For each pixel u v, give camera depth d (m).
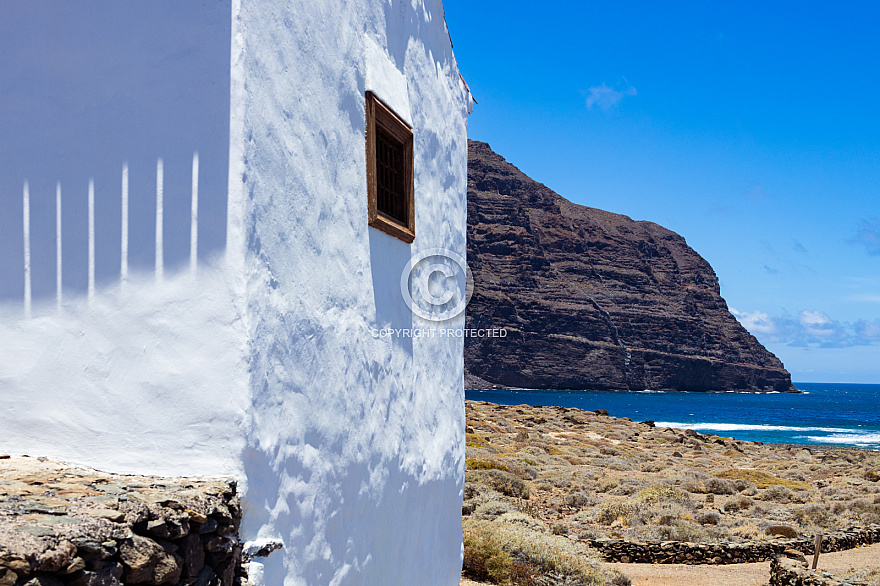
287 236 3.74
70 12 3.66
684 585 14.66
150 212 3.47
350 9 4.65
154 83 3.51
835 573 15.62
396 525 5.30
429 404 6.17
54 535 2.24
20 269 3.64
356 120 4.69
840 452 54.12
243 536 3.30
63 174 3.62
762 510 24.27
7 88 3.72
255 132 3.46
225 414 3.32
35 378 3.57
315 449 3.99
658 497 24.55
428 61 6.33
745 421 123.62
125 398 3.44
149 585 2.59
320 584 4.02
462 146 7.38
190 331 3.38
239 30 3.40
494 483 25.00
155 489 3.00
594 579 12.51
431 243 6.30
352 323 4.55
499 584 12.29
